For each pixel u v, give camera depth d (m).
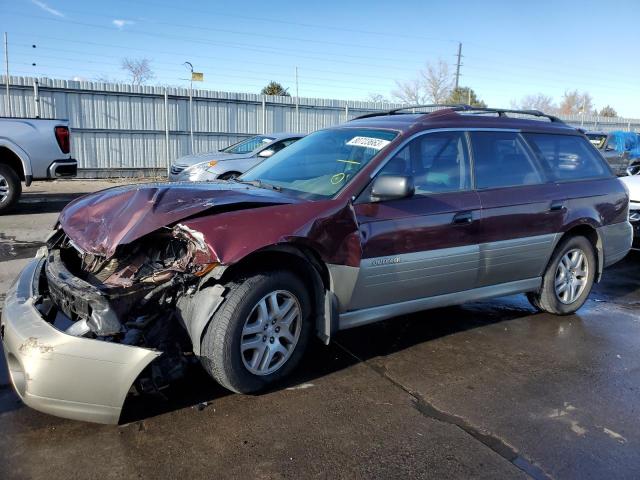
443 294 4.29
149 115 18.48
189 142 19.53
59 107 16.83
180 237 3.17
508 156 4.74
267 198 3.52
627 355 4.38
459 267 4.23
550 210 4.80
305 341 3.61
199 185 3.85
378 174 3.85
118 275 3.23
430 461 2.83
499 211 4.41
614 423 3.30
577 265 5.26
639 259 8.23
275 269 3.38
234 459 2.78
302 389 3.56
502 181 4.59
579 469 2.82
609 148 14.82
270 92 43.88
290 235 3.27
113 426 3.04
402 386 3.67
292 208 3.42
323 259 3.48
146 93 18.27
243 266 3.34
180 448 2.85
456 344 4.47
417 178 4.07
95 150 17.72
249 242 3.12
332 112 22.64
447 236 4.09
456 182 4.30
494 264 4.48
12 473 2.61
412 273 3.96
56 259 3.51
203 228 3.08
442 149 4.29
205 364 3.25
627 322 5.21
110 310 2.89
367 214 3.70
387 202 3.83
